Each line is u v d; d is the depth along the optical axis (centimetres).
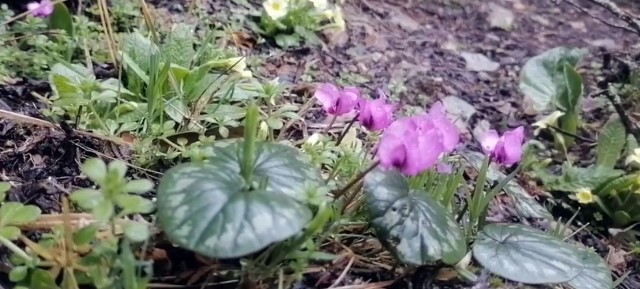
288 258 17
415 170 17
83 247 16
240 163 17
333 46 34
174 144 21
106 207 14
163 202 15
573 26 43
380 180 18
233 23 32
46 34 26
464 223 21
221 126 22
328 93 20
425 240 17
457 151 26
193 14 32
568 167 28
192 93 23
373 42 36
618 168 29
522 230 20
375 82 32
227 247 14
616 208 26
